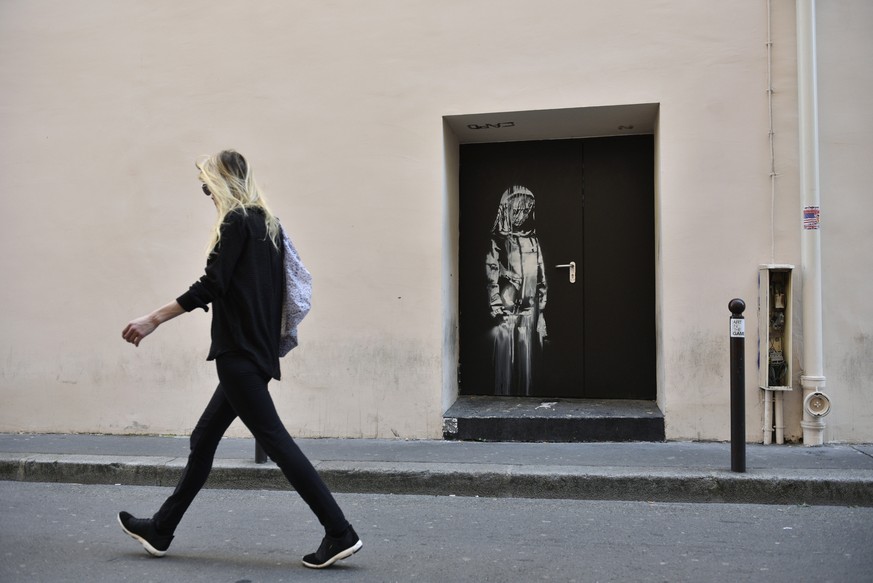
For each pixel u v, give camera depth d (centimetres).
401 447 621
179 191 703
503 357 736
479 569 384
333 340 670
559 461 561
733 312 521
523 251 736
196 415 697
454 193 720
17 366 727
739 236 612
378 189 667
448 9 659
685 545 420
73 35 724
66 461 595
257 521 479
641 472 522
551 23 643
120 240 713
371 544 428
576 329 725
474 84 654
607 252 722
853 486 494
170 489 571
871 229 601
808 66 596
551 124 686
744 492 504
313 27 680
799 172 604
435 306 657
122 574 378
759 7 612
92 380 714
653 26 627
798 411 605
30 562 397
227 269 371
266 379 383
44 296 725
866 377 599
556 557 402
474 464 557
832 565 384
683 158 621
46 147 727
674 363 621
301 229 678
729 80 616
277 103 686
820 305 597
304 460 377
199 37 700
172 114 705
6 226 734
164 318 366
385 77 668
